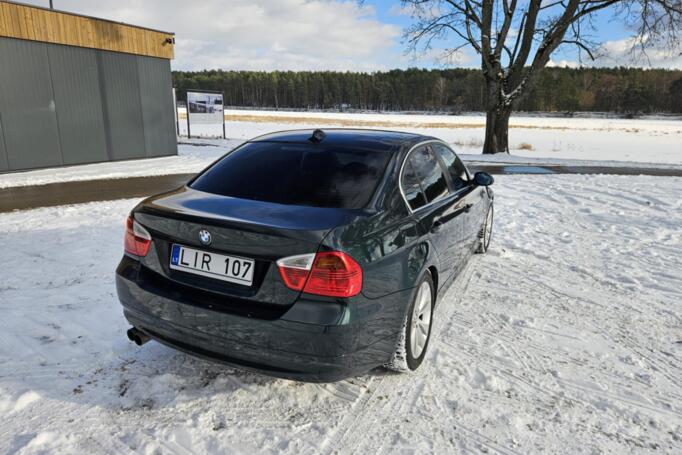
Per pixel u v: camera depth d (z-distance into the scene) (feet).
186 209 7.88
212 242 7.37
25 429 7.39
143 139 50.03
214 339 7.48
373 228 7.84
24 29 37.86
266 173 9.39
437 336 11.25
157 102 51.16
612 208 27.94
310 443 7.38
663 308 13.53
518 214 26.02
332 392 8.75
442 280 11.08
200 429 7.58
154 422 7.70
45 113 40.52
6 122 37.78
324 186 8.82
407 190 9.63
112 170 40.83
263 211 7.78
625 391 9.26
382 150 10.05
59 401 8.11
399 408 8.39
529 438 7.77
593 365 10.21
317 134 10.64
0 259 15.71
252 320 7.06
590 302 13.83
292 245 6.89
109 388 8.54
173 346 8.13
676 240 21.04
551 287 14.94
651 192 33.37
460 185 13.35
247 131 120.47
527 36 67.26
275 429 7.67
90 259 15.93
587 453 7.48
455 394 8.89
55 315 11.44
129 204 26.12
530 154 85.51
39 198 27.68
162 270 8.02
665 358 10.65
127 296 8.34
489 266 16.88
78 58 42.63
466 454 7.32
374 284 7.52
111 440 7.24
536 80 67.56
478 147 94.94
